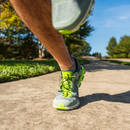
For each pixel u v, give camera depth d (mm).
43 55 19609
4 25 9906
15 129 770
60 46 878
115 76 3350
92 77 3170
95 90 1814
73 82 1190
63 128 777
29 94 1572
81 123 841
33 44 20469
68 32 505
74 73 1188
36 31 749
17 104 1212
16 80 2623
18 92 1668
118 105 1189
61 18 471
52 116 950
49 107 1133
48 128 778
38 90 1785
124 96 1504
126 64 9562
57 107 1052
